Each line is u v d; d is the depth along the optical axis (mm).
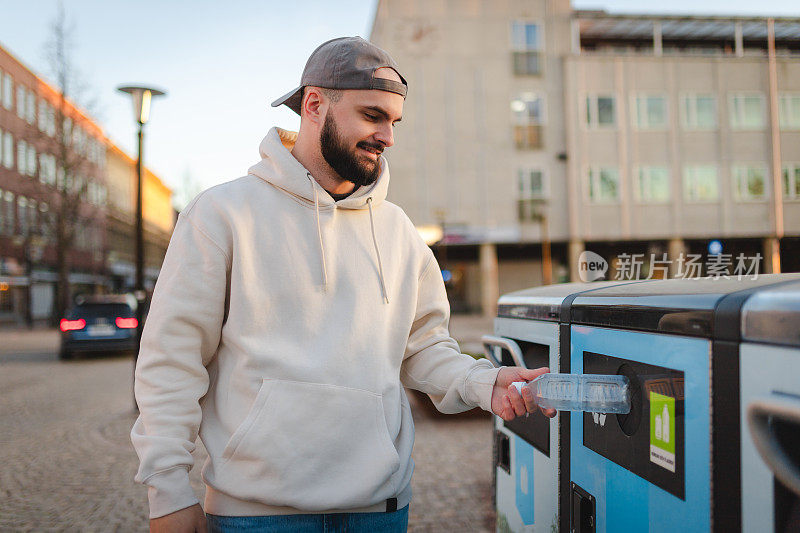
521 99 22609
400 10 22281
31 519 3529
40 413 6750
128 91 7156
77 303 12297
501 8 22562
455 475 4141
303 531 1189
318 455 1180
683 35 23828
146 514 3584
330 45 1279
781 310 796
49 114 27844
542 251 25047
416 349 1479
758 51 24391
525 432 1786
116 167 43531
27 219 29469
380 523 1262
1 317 28938
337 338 1236
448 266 27359
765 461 805
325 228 1283
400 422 1343
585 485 1393
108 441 5383
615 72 22516
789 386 777
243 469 1179
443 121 22406
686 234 22234
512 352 1802
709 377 943
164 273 1239
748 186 22250
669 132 22391
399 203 22250
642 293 1198
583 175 22438
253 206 1266
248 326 1214
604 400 1161
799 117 22469
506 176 22516
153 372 1175
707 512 949
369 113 1245
